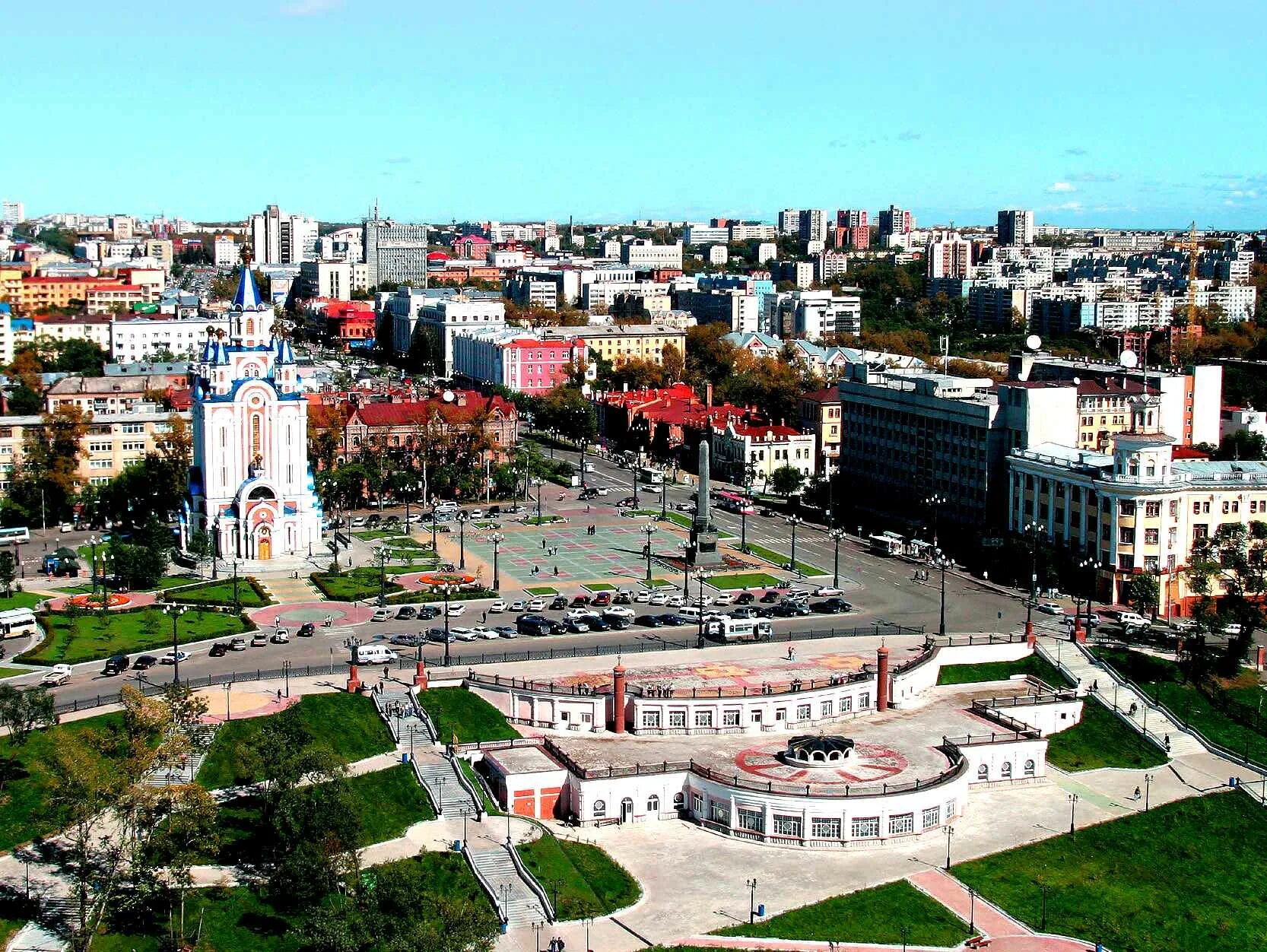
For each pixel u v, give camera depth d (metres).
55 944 146.88
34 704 174.88
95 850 161.62
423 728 197.50
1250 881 176.25
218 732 188.62
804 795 174.88
